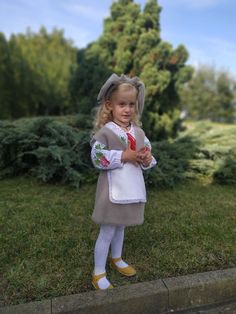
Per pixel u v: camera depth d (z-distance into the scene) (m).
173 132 7.96
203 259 2.79
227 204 4.14
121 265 2.58
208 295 2.40
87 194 4.28
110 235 2.38
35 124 5.00
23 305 2.15
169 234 3.24
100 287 2.35
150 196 4.32
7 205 3.84
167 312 2.32
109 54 7.74
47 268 2.62
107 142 2.26
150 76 7.24
